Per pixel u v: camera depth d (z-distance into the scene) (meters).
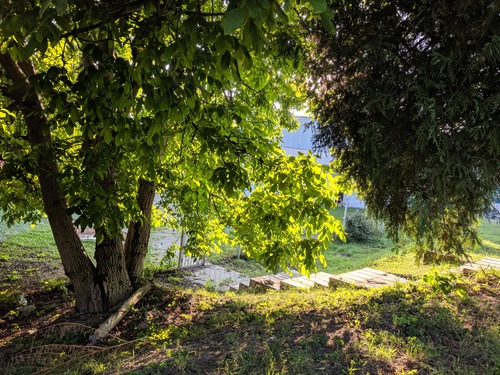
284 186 3.34
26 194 4.87
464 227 2.64
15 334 4.15
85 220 3.05
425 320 2.72
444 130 2.20
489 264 5.07
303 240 3.70
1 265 7.66
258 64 3.77
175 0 1.89
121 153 3.16
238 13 1.00
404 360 2.17
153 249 10.00
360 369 2.08
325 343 2.47
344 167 3.11
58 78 2.19
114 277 4.68
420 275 5.30
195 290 6.05
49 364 3.06
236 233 4.79
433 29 2.11
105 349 3.12
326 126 3.04
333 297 3.85
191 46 1.68
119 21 2.04
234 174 2.99
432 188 2.37
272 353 2.34
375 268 7.04
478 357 2.21
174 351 2.71
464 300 3.17
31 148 3.43
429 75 2.12
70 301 5.23
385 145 2.46
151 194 5.13
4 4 1.49
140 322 4.18
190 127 2.94
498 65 2.00
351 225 11.42
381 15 2.29
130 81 1.99
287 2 1.11
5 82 3.61
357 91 2.45
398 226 3.07
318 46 2.60
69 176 3.11
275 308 3.78
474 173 2.25
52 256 8.56
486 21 1.86
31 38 1.48
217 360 2.37
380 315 2.91
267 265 3.93
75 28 1.96
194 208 5.10
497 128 2.06
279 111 5.38
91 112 2.13
